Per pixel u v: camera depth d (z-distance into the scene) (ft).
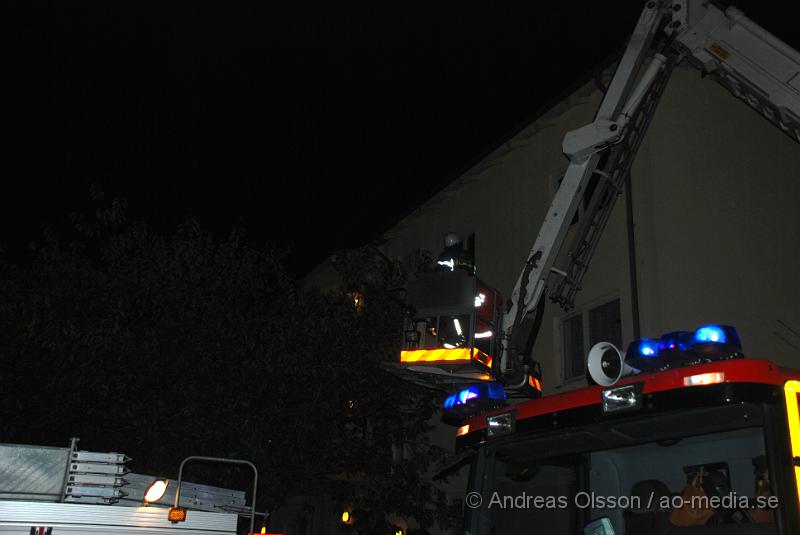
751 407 14.11
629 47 28.12
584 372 39.24
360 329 44.86
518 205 46.73
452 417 20.72
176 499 18.56
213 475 42.09
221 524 19.06
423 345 26.14
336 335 44.50
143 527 18.03
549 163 44.80
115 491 18.19
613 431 16.81
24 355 41.39
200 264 44.21
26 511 16.98
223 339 42.98
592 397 16.57
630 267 36.94
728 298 36.27
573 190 27.55
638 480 18.02
